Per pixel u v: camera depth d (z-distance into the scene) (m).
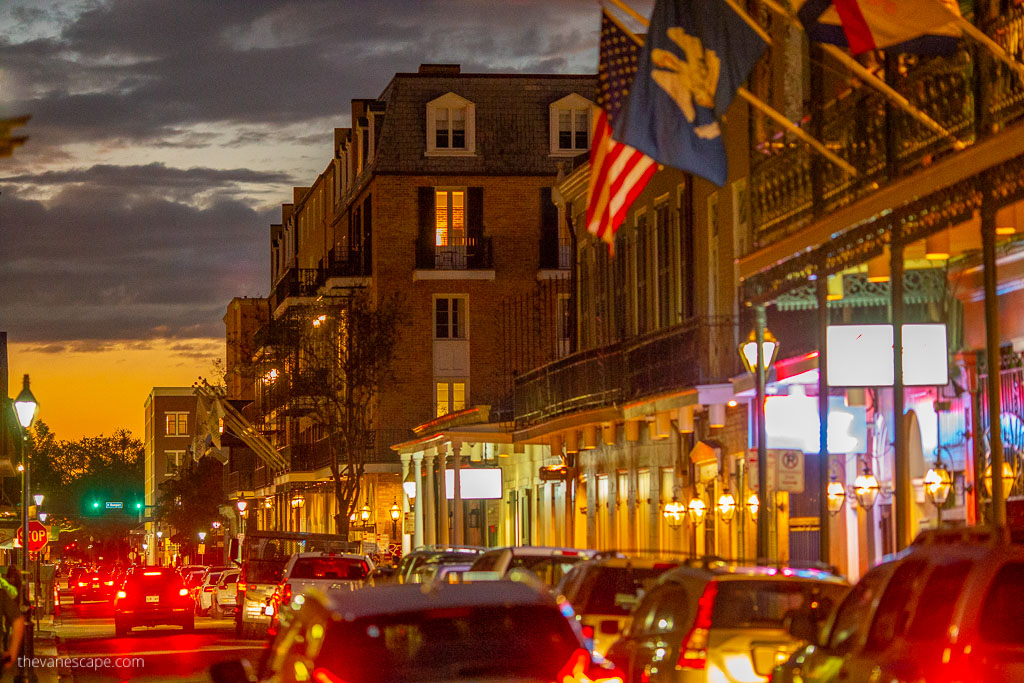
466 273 87.25
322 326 87.38
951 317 32.09
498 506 77.50
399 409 87.31
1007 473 29.72
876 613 14.98
